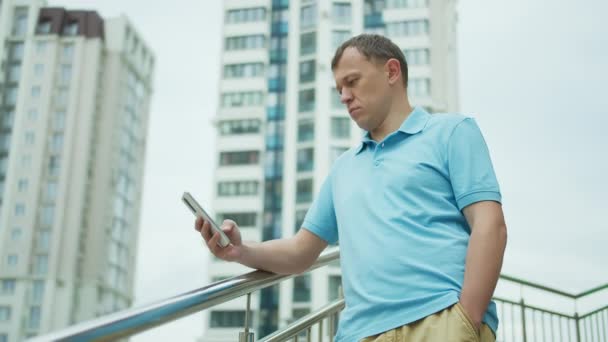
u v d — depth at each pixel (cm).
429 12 4828
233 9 5031
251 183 4612
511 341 511
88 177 6359
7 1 6538
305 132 4644
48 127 6331
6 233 6075
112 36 6812
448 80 4691
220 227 148
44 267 5991
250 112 4769
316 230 173
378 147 155
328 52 4769
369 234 145
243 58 4903
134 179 7206
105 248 6369
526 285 529
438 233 139
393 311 135
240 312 4128
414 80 4659
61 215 6125
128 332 105
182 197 143
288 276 173
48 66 6450
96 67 6519
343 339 143
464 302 129
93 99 6431
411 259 137
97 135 6525
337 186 164
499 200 141
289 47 4891
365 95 156
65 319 5847
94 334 97
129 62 7025
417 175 146
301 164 4581
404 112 160
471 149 146
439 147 147
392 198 146
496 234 135
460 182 143
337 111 4656
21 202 6138
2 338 5775
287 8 4981
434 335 128
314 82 4725
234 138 4744
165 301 119
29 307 5894
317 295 4078
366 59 158
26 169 6225
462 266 136
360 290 142
